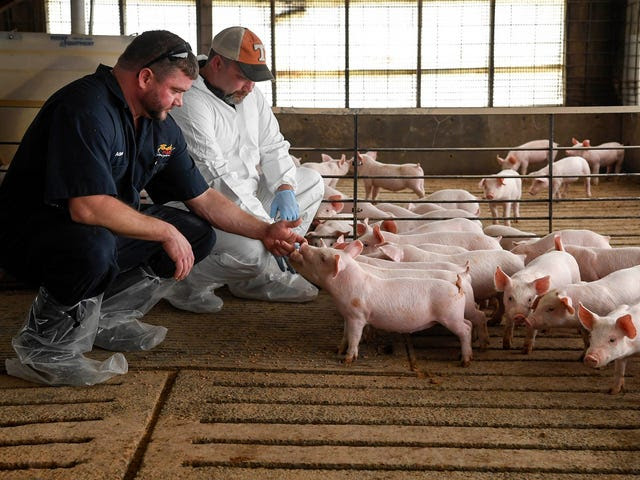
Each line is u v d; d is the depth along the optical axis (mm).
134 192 2771
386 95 9977
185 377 2764
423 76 9930
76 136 2480
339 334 3279
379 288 2938
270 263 3758
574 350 3113
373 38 9859
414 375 2818
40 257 2629
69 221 2617
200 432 2326
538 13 9734
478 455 2195
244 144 3811
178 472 2096
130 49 2604
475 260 3461
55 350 2730
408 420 2410
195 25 9719
